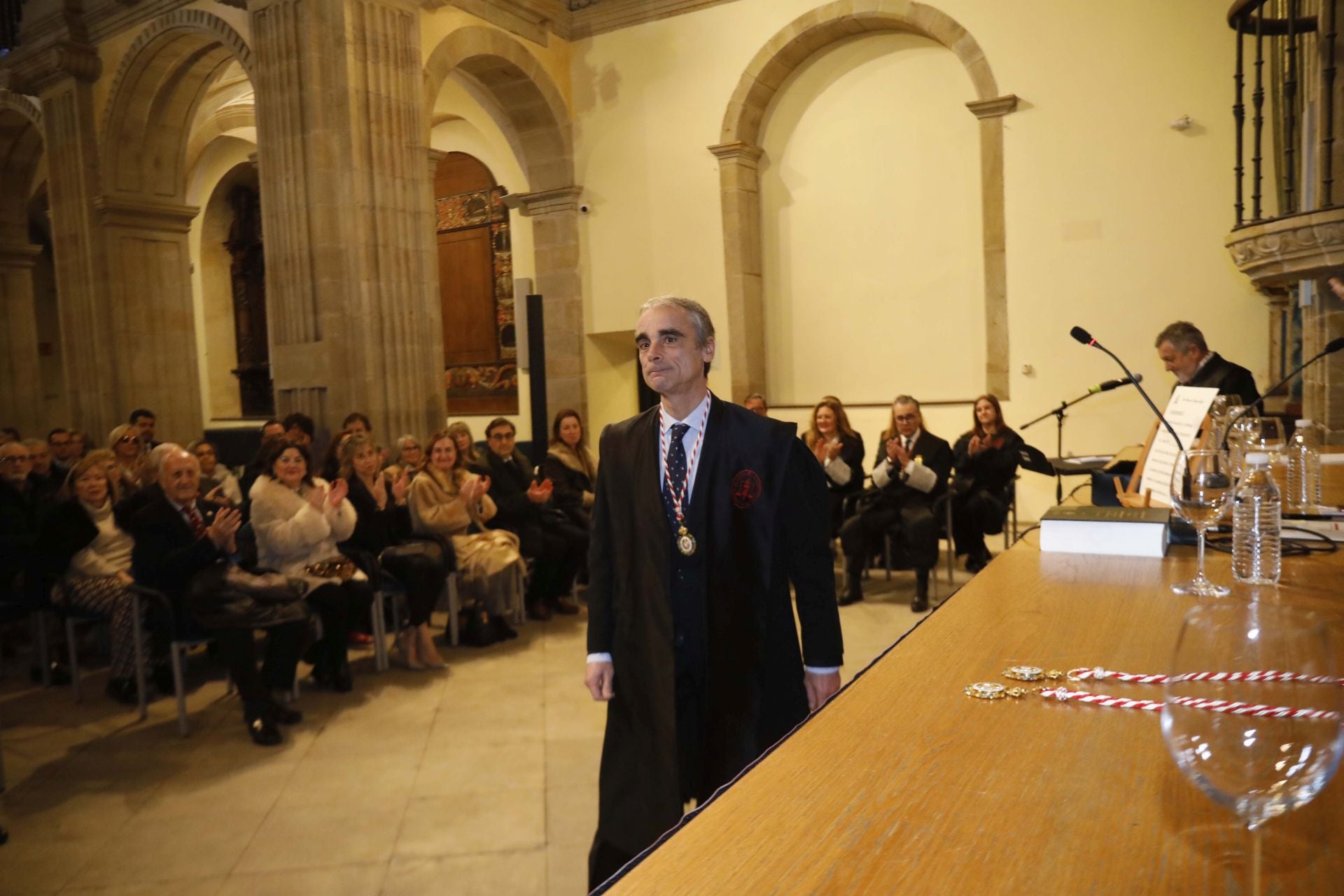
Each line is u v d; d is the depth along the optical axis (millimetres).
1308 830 849
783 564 2033
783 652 2002
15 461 5527
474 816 3334
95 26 10461
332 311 7809
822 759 1069
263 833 3242
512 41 9516
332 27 7730
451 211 12508
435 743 4035
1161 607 1637
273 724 4125
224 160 14117
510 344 12102
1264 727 699
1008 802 938
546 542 6047
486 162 11914
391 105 8039
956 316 8930
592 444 10453
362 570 5078
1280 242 4379
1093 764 1016
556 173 10312
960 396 8961
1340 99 4344
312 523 4684
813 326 9633
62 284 10891
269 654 4418
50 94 10688
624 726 2008
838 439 6648
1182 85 7691
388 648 5566
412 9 8195
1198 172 7688
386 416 8008
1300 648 707
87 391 10789
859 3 8758
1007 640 1482
